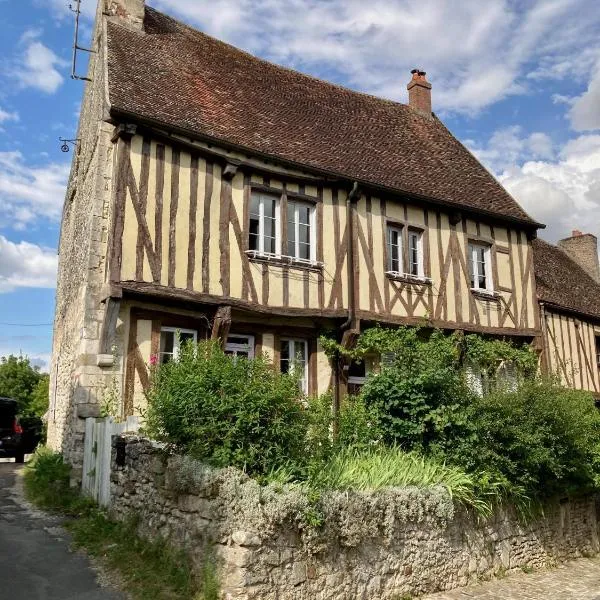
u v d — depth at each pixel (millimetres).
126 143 9375
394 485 6625
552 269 18297
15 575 5629
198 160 10102
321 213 11461
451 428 8109
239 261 10289
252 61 14703
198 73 12367
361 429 8055
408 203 12711
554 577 8289
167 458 5957
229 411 5562
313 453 6234
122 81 10156
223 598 4895
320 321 11578
